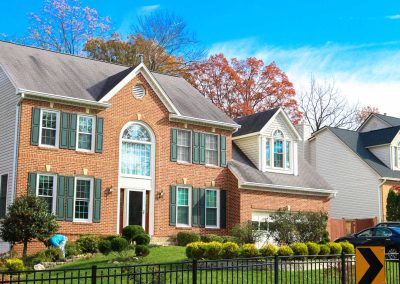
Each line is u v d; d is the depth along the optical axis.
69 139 28.38
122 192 30.12
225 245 21.12
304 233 26.94
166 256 23.06
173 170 31.92
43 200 24.94
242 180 32.94
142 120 31.05
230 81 52.66
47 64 30.58
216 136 34.22
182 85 36.88
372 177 42.56
